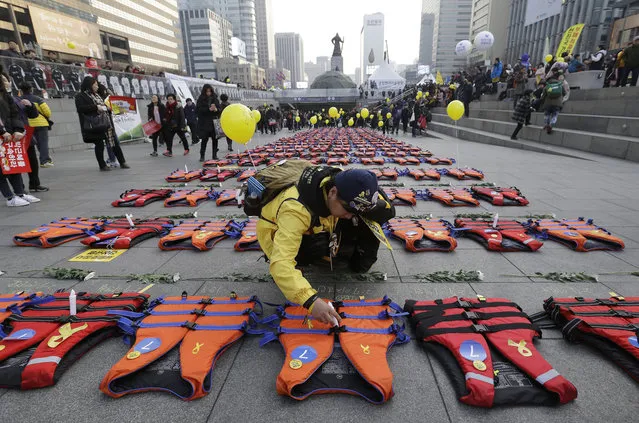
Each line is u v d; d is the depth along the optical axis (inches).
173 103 407.8
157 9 3405.5
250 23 5689.0
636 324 84.7
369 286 115.7
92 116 307.3
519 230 155.0
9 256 141.9
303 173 82.9
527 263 131.9
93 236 150.3
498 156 415.5
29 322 88.5
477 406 69.8
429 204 210.1
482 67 839.7
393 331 86.0
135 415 69.1
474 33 3243.1
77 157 420.8
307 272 123.6
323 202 80.0
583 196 225.0
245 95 1262.3
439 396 73.1
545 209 198.2
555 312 92.8
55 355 79.5
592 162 359.6
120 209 205.5
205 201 221.6
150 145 550.3
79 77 488.7
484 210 197.9
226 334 86.0
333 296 110.0
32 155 240.7
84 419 68.4
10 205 210.5
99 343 89.2
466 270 126.5
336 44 2460.6
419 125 728.3
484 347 78.8
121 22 2871.6
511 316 88.8
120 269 130.1
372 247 115.2
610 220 178.7
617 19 1727.4
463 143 585.0
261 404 71.5
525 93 498.0
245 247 144.5
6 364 79.1
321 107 2159.2
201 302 98.9
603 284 116.6
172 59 3732.8
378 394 71.9
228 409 70.3
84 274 122.9
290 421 67.5
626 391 73.8
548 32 2235.5
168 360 80.1
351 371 77.2
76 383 77.2
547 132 474.9
